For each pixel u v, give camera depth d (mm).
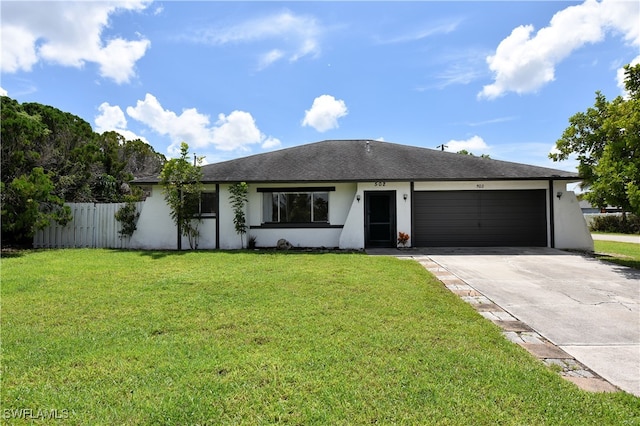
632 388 3307
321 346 4086
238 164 15766
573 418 2717
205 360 3691
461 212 14617
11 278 7879
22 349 3965
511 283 7934
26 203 12750
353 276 8211
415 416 2732
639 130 9688
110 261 10586
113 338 4336
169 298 6230
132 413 2748
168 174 13516
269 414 2744
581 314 5691
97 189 21250
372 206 14625
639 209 9141
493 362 3699
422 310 5594
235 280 7715
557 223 14086
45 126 21797
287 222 14781
